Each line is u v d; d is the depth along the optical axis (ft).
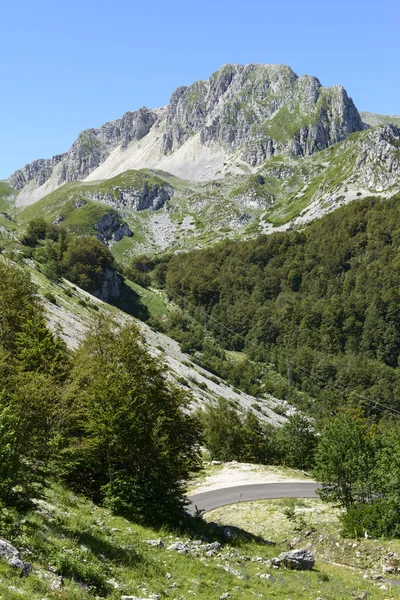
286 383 638.94
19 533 57.67
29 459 75.92
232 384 570.87
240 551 102.27
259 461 255.70
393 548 114.42
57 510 75.72
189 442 117.29
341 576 100.27
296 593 77.92
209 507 160.86
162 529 94.63
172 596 60.59
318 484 193.06
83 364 124.16
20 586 44.68
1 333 150.41
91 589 51.83
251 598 68.69
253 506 161.07
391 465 131.03
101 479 102.94
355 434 150.00
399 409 574.15
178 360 522.06
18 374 92.79
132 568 65.41
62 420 95.66
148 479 101.81
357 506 134.51
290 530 137.39
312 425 265.54
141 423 104.12
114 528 81.92
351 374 644.27
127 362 116.67
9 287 168.55
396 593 91.15
